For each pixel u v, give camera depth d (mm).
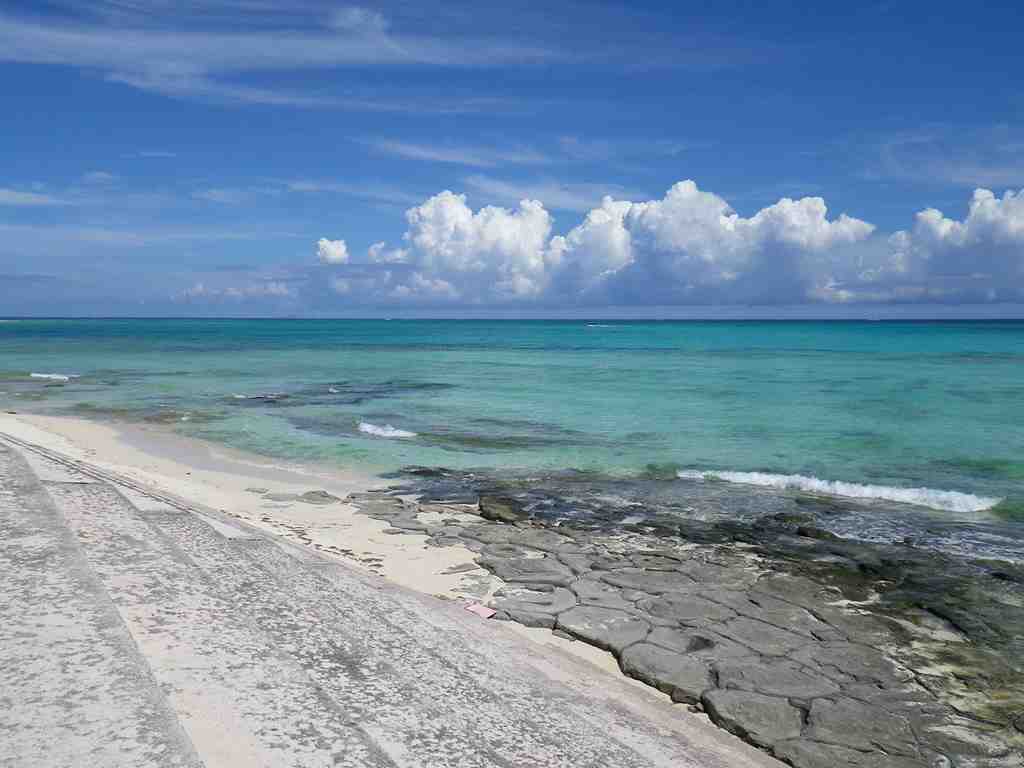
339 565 5758
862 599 7871
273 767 2053
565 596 7434
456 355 59188
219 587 3654
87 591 3031
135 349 65750
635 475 14766
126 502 5062
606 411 23922
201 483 13289
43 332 119188
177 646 2762
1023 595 8117
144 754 1917
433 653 3629
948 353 56531
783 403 25688
